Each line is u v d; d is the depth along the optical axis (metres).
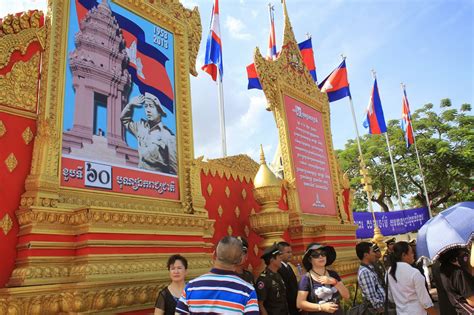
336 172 12.03
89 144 5.63
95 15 6.27
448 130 25.64
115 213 5.20
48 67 5.42
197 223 6.57
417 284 4.18
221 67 10.68
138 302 4.98
